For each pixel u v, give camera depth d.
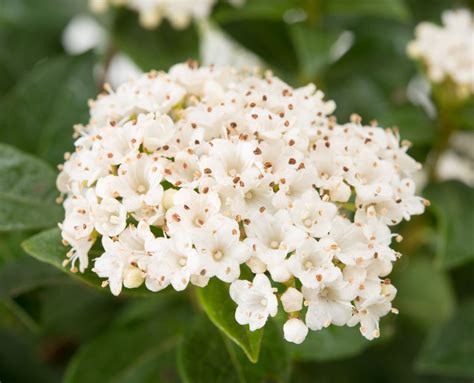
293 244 0.19
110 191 0.20
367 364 0.27
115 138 0.20
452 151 0.30
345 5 0.28
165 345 0.25
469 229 0.26
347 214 0.22
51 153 0.25
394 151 0.21
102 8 0.29
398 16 0.29
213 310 0.20
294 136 0.20
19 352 0.28
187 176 0.20
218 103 0.21
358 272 0.19
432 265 0.28
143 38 0.29
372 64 0.30
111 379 0.24
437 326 0.26
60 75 0.26
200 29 0.30
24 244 0.20
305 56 0.27
